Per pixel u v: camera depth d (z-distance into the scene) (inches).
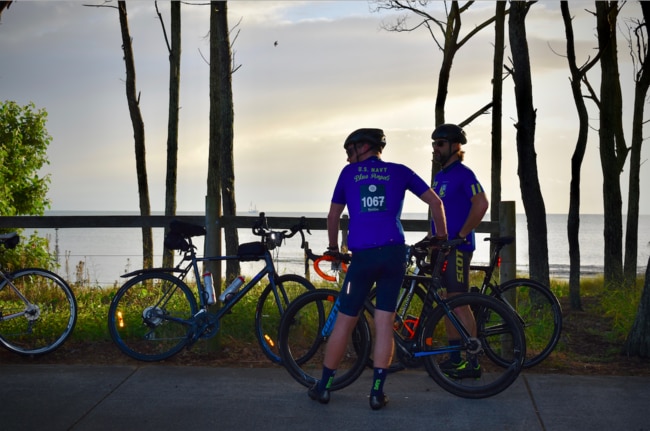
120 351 237.6
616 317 286.7
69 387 194.5
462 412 174.9
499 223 235.1
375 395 176.9
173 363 225.3
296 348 210.8
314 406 179.8
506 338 220.7
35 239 786.2
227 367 219.9
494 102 589.0
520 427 163.9
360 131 184.2
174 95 568.7
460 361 194.2
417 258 207.3
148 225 251.9
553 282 544.4
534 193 358.0
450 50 593.0
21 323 249.8
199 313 227.5
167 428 162.9
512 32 353.1
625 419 169.0
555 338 225.5
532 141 357.7
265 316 238.4
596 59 398.9
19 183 891.4
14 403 180.4
